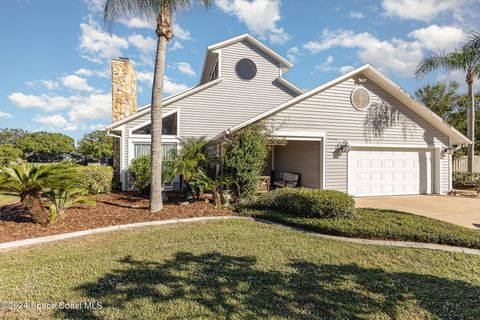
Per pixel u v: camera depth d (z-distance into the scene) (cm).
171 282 374
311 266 432
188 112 1391
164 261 446
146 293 346
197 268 420
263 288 361
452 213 852
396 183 1233
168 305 320
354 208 698
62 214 694
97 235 595
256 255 475
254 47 1523
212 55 1529
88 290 354
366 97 1181
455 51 1352
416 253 492
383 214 738
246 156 902
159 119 798
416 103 1201
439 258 471
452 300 336
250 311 310
